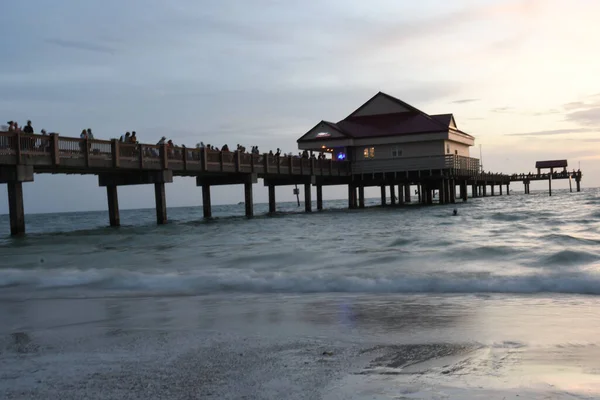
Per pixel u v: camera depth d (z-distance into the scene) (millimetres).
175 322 8172
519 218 30500
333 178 55062
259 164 41000
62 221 67062
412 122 53188
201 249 19188
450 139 51719
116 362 6008
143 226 34125
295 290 10984
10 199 25172
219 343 6762
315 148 54281
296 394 4781
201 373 5500
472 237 19875
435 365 5625
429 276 11391
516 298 9516
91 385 5207
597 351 6094
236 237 23969
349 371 5449
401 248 16969
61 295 11219
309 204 49656
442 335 6984
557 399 4434
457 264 13234
